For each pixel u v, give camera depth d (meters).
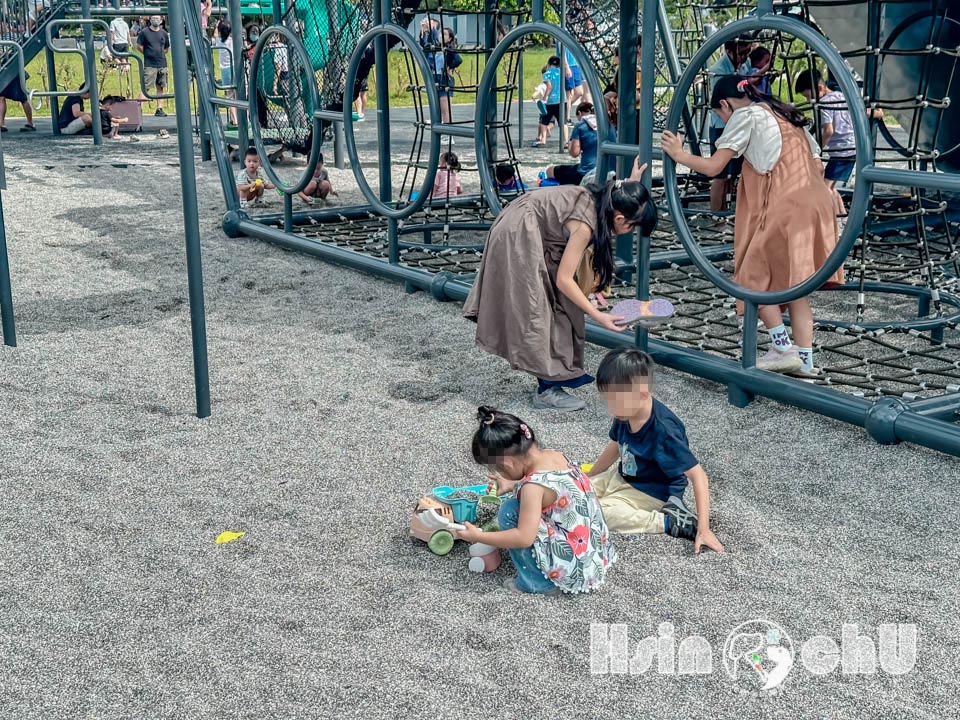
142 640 3.04
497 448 3.28
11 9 16.03
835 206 5.77
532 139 16.06
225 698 2.77
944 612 3.17
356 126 17.23
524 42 7.70
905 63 7.95
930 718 2.67
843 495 3.99
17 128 17.30
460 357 5.67
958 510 3.86
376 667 2.90
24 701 2.77
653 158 5.25
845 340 6.00
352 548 3.58
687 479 3.72
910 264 7.30
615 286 7.14
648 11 4.99
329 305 6.73
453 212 9.78
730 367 4.99
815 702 2.74
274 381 5.28
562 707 2.72
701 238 8.50
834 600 3.24
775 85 13.41
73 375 5.35
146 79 17.97
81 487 4.05
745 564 3.46
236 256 8.16
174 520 3.78
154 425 4.69
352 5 9.05
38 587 3.33
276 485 4.07
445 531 3.50
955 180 3.91
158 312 6.55
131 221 9.48
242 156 10.12
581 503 3.25
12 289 7.09
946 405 4.57
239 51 9.64
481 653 2.96
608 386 3.59
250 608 3.21
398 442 4.50
